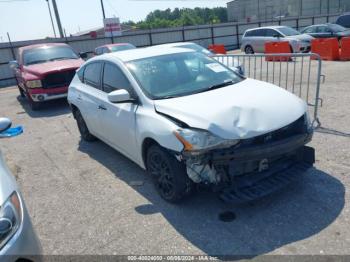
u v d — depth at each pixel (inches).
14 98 522.3
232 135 123.0
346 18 754.2
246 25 1277.1
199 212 140.3
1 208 87.0
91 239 131.6
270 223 128.1
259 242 118.3
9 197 91.6
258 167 132.5
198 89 157.9
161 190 152.4
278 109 136.2
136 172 188.1
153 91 156.7
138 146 157.6
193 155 124.0
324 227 122.5
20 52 445.1
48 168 210.5
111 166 201.0
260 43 749.9
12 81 837.2
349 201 136.4
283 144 129.0
